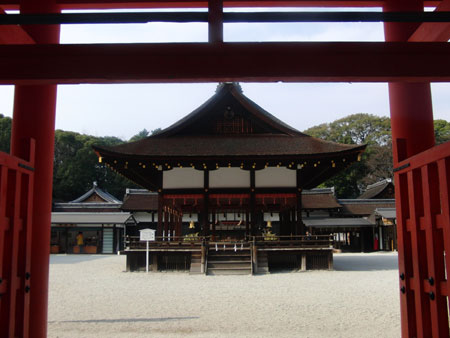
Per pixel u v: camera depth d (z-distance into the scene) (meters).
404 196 5.05
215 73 4.57
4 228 4.18
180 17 4.59
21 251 4.66
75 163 62.09
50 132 5.75
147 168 22.02
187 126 22.61
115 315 9.55
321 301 11.34
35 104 5.60
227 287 14.21
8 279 4.29
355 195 61.41
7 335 4.21
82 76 4.57
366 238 41.00
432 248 4.18
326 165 20.94
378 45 4.56
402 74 4.54
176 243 19.61
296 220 20.75
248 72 4.57
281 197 20.77
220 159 20.02
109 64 4.58
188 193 20.80
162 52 4.59
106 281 16.23
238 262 18.88
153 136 22.27
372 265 23.05
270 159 20.09
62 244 41.16
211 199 21.86
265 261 19.17
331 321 8.81
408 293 4.83
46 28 5.79
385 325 8.39
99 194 49.38
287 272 19.05
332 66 4.58
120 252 39.25
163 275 18.23
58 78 4.56
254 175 20.86
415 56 4.55
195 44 4.58
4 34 5.27
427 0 6.75
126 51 4.59
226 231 32.53
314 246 19.64
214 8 4.59
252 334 7.69
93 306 10.73
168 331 7.94
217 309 10.23
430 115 5.71
